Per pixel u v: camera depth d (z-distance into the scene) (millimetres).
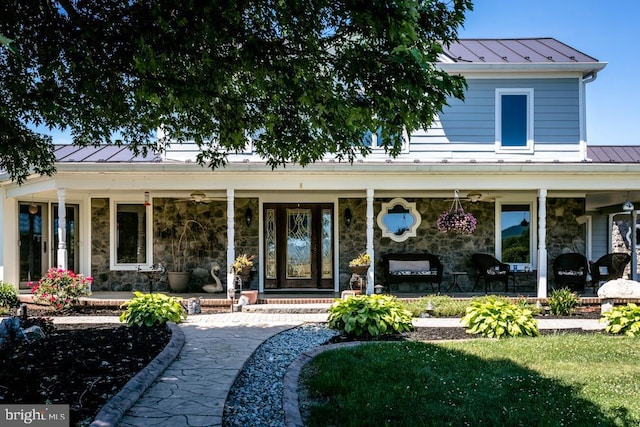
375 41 4051
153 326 7410
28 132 6254
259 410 4180
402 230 12258
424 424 3803
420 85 3836
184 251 12094
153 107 5688
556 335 7285
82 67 4465
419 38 3936
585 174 9969
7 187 11102
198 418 3771
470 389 4633
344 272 12180
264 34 4301
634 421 3941
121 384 4395
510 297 10484
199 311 9445
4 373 4121
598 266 11578
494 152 11695
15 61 5125
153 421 3695
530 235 12297
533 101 11719
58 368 4781
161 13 3725
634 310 7445
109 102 5285
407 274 11438
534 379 4973
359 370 5160
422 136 11711
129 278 12055
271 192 11969
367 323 7215
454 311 9008
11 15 4129
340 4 3779
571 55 12250
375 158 11570
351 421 3850
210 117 5766
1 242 11070
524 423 3881
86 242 12031
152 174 9953
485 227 12266
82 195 12086
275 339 6945
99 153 11844
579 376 5109
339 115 4480
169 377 4859
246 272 10289
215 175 10000
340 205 12258
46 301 9516
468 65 11461
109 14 4113
